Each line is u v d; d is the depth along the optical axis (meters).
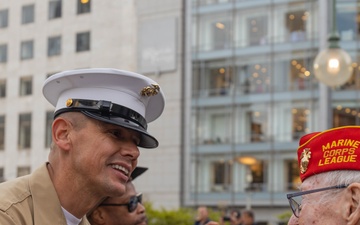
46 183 2.49
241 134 25.08
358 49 23.28
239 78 25.22
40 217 2.45
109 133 2.48
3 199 2.42
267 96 24.81
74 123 2.48
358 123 23.48
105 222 3.58
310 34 24.11
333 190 2.21
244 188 24.84
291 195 2.30
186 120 25.34
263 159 24.81
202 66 25.27
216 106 25.33
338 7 23.47
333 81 9.32
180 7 24.47
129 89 2.54
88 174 2.45
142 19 23.11
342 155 2.22
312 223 2.23
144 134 2.53
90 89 2.52
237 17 25.20
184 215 14.88
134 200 3.62
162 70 24.53
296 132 24.31
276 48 24.66
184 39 24.77
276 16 24.69
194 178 25.23
